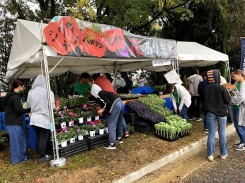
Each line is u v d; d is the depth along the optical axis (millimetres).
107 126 6324
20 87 5316
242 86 5789
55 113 5730
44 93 5055
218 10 14508
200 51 9898
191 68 16203
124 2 11859
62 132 5465
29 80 12969
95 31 5551
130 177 4504
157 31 17797
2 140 6145
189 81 8922
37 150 5480
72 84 15484
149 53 7070
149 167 4922
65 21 4969
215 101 5273
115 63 10023
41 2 13156
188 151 6062
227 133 7551
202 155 5832
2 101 5246
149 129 7250
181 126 6695
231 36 14672
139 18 12086
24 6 13703
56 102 5859
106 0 12312
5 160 5527
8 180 4402
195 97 8875
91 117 6484
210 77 5344
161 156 5422
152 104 7805
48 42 4699
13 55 6238
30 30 5316
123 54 6270
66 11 14062
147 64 10367
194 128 7805
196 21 16297
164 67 11359
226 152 5523
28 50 5367
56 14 14156
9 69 6398
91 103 7035
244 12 13898
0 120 7164
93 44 5539
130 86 13156
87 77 7465
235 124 6062
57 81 14945
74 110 6398
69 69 9609
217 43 16172
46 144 5301
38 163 5152
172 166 5230
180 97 7473
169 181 4516
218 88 5211
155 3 11391
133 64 10414
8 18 14570
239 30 14414
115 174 4531
